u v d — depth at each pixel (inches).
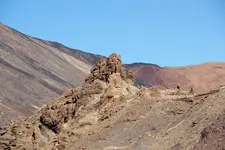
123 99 2955.2
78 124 2925.7
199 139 2315.5
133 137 2613.2
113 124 2797.7
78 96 3147.1
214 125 2299.5
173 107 2711.6
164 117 2664.9
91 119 2925.7
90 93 3073.3
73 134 2891.2
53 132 3139.8
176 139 2436.0
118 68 3142.2
